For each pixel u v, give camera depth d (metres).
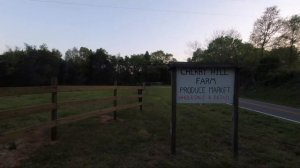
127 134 8.91
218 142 8.45
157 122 11.41
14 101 16.44
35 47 84.38
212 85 7.27
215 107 19.56
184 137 8.90
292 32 58.72
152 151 7.20
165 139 8.55
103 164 6.10
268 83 48.47
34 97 19.55
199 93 7.26
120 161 6.36
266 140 9.11
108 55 113.50
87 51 111.94
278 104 31.89
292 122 14.22
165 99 25.47
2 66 72.00
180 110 16.81
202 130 10.20
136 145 7.71
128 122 11.09
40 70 79.81
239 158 6.94
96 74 100.56
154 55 136.38
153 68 121.19
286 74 45.41
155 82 109.25
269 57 54.25
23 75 74.44
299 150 7.97
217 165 6.37
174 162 6.46
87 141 7.82
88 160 6.30
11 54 80.06
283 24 58.50
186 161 6.56
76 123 10.29
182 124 11.36
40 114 11.60
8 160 6.04
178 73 7.24
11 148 6.76
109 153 6.91
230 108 19.08
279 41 59.00
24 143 7.34
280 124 12.98
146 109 15.74
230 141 8.56
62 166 5.89
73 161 6.20
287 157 7.20
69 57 109.56
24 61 77.25
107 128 9.66
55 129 7.75
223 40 72.56
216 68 7.26
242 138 9.23
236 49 68.81
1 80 71.75
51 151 6.77
